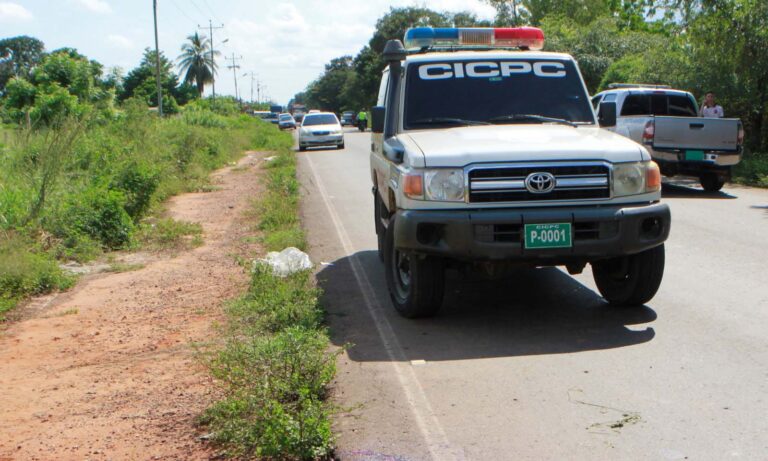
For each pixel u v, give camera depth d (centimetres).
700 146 1441
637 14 2620
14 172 1223
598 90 2862
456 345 564
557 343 560
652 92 1648
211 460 386
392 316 652
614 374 488
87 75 3928
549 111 703
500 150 577
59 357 579
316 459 379
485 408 438
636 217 575
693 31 2050
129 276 863
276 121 9669
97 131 1747
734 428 398
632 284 629
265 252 955
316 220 1234
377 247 977
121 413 457
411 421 423
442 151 584
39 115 2991
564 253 570
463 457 376
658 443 383
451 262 630
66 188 1188
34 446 412
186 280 827
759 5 1939
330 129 3334
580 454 375
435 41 798
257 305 662
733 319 604
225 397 466
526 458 373
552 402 444
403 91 709
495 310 662
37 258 845
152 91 8012
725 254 865
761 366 493
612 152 584
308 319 607
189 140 2441
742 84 2009
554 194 575
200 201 1577
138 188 1273
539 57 733
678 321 605
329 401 456
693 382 468
